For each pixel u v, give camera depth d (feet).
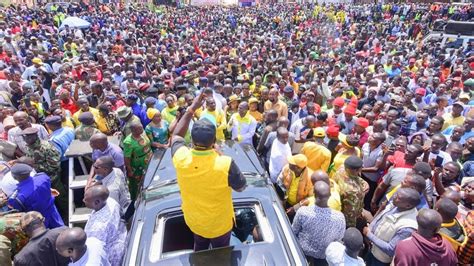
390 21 103.71
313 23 107.86
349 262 10.53
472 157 18.61
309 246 12.29
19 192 13.33
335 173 15.44
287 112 25.04
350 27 95.40
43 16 84.79
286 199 15.53
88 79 32.60
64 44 55.36
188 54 48.62
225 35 73.41
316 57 51.98
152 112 20.22
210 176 8.45
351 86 34.35
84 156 16.12
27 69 35.65
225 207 9.08
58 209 17.34
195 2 186.29
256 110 24.86
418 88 31.94
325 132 19.43
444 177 15.85
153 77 35.40
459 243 11.33
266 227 10.18
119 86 30.78
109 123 21.30
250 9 155.33
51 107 23.20
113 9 122.72
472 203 13.98
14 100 27.58
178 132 9.77
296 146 19.75
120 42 58.23
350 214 14.05
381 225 12.44
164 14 119.65
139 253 9.38
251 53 52.19
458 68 42.45
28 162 14.79
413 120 25.00
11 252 12.25
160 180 12.17
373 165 18.22
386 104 27.02
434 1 141.90
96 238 10.97
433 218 9.91
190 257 9.22
